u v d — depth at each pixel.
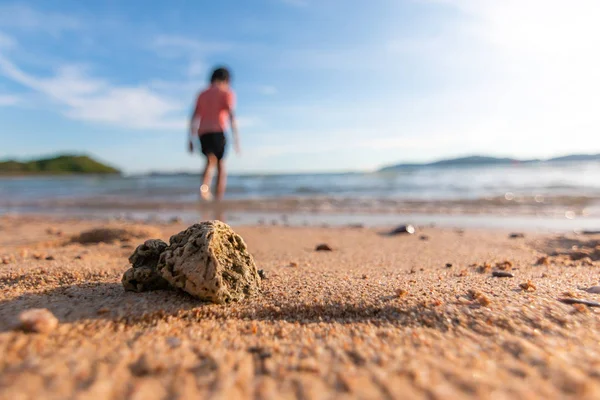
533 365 0.68
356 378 0.64
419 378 0.64
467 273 1.38
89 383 0.60
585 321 0.87
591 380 0.62
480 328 0.85
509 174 13.03
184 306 0.95
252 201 5.05
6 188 10.99
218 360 0.70
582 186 6.65
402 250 2.03
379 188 7.38
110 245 2.08
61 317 0.84
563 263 1.63
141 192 7.28
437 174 14.47
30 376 0.61
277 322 0.92
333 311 0.99
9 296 0.99
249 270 1.11
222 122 3.31
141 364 0.67
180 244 1.06
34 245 2.12
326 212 4.13
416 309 0.96
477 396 0.59
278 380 0.64
